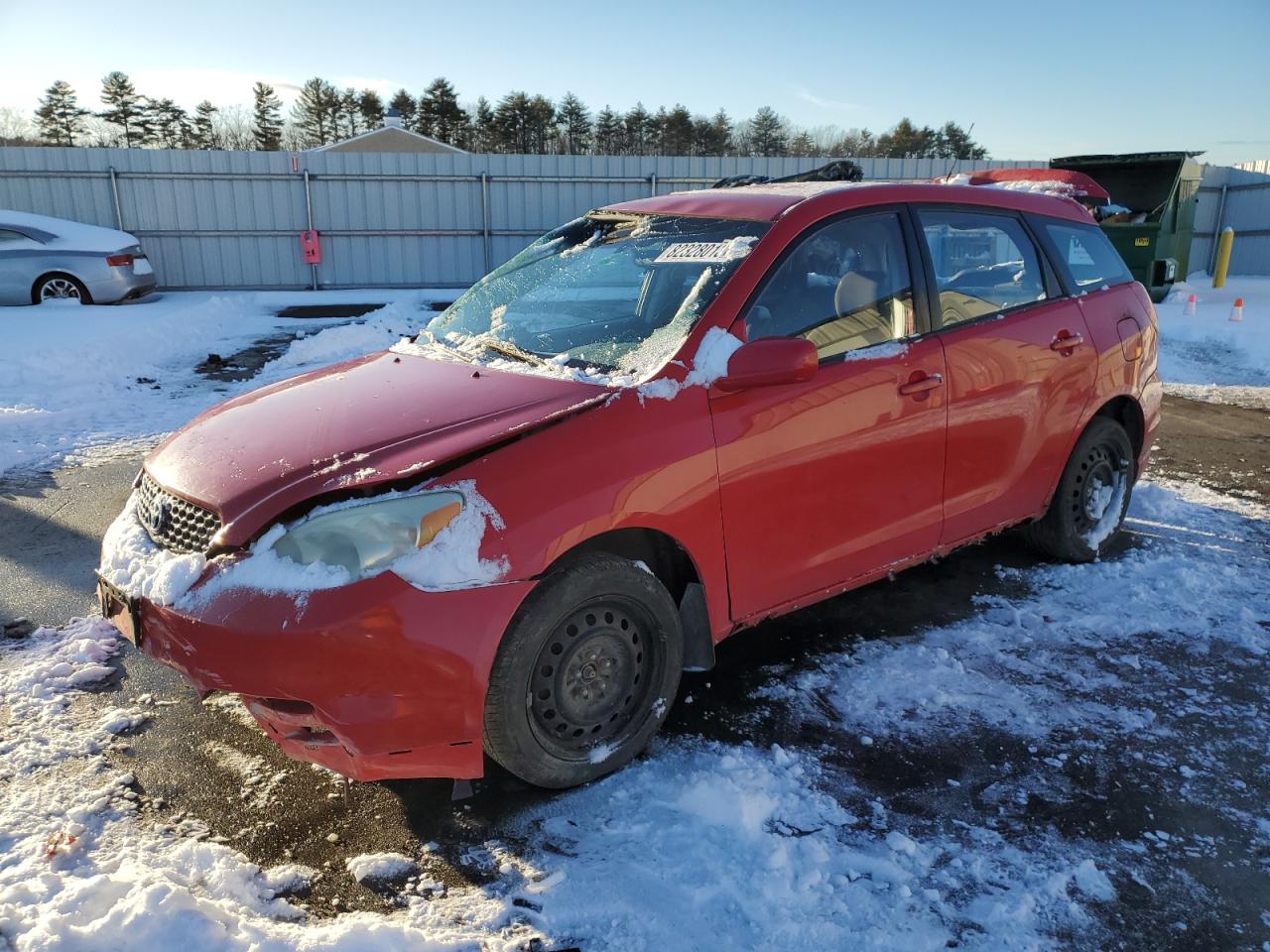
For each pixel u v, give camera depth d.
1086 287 4.12
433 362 3.10
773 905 2.11
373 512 2.21
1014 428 3.65
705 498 2.65
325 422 2.59
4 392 7.96
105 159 17.44
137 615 2.37
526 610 2.32
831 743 2.79
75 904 1.93
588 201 19.53
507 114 77.00
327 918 2.05
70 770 2.59
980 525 3.68
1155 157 15.24
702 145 73.94
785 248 3.01
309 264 18.67
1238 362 10.64
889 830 2.38
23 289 13.38
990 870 2.24
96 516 4.91
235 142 77.31
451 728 2.26
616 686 2.60
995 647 3.46
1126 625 3.65
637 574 2.54
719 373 2.70
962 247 3.60
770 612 2.99
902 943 2.00
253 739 2.79
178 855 2.19
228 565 2.26
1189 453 6.55
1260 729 2.91
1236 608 3.80
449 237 19.16
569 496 2.37
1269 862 2.29
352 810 2.45
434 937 1.98
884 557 3.30
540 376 2.76
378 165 18.45
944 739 2.83
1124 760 2.72
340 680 2.14
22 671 3.12
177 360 10.31
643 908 2.09
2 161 17.11
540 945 1.98
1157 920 2.08
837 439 2.98
